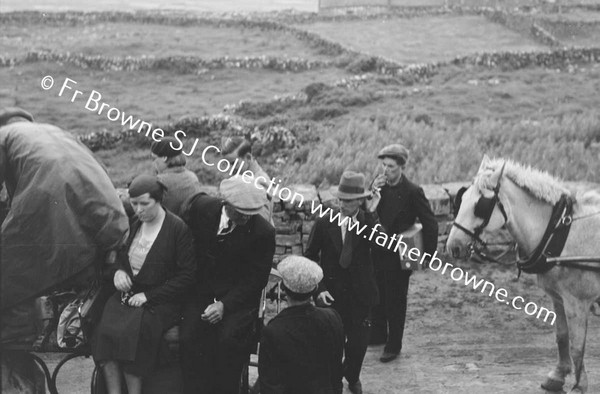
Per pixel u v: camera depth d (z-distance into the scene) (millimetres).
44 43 21703
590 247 8008
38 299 6883
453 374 8836
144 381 6758
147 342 6492
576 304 8109
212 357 6754
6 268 6250
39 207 6234
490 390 8406
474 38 22016
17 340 6703
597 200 8227
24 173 6332
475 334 10023
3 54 20859
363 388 8516
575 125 16766
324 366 6289
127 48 21609
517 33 22391
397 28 22641
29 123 6715
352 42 22297
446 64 21234
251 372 9062
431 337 9930
